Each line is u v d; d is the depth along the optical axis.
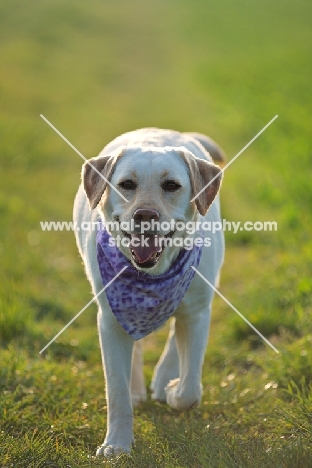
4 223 9.79
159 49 28.38
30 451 4.12
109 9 37.19
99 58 25.64
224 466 3.66
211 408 4.96
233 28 33.53
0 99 19.06
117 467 3.92
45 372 5.30
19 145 14.67
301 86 19.88
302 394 4.88
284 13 38.03
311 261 7.62
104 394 5.16
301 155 12.44
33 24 30.91
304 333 6.05
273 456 3.77
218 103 18.53
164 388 5.17
